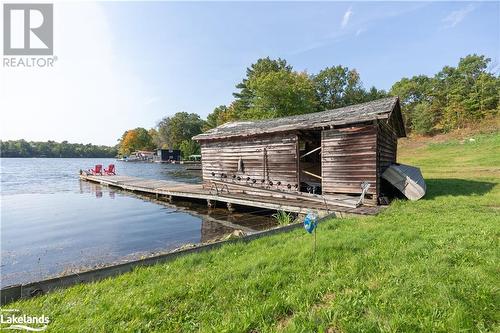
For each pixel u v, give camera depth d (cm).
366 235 593
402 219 749
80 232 1013
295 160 1284
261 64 4891
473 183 1396
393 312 304
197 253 564
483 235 538
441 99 5412
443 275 375
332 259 472
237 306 340
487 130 3675
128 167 5428
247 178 1479
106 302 368
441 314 295
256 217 1235
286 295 359
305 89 3903
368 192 1045
